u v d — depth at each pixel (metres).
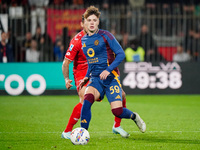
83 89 20.84
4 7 48.69
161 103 39.97
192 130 24.12
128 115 19.89
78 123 27.16
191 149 18.08
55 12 52.50
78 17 49.34
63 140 20.62
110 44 19.22
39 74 46.56
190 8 57.06
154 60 49.38
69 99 43.00
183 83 48.03
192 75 48.03
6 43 46.94
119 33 50.91
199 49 50.88
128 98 44.44
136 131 23.72
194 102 40.91
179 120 28.73
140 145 19.02
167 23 55.50
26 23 48.66
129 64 47.47
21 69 46.38
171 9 55.38
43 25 51.53
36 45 49.19
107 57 19.42
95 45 19.30
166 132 23.34
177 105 38.38
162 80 47.75
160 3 57.06
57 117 30.44
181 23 55.41
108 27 49.53
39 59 48.56
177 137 21.50
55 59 48.75
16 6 52.31
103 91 19.55
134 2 56.84
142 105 38.31
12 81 46.31
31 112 33.28
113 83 19.45
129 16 48.62
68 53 21.25
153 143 19.59
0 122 27.66
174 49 55.28
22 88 46.41
